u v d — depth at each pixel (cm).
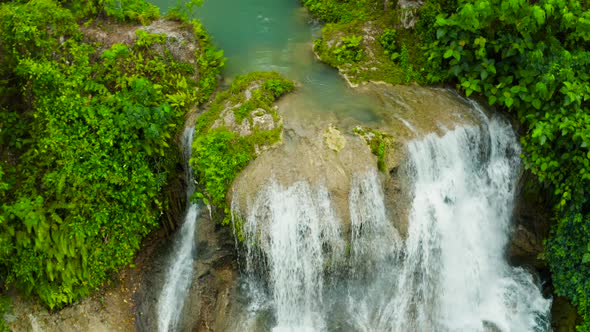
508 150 915
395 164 822
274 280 799
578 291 862
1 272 797
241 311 819
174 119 892
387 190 811
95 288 839
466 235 878
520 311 889
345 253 788
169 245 907
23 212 770
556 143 845
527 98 860
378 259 808
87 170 812
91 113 819
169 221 902
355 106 919
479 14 841
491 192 909
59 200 806
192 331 838
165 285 880
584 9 884
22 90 868
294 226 773
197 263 854
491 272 906
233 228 787
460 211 880
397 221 816
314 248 781
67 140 813
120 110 838
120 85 897
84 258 812
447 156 873
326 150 815
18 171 827
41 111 841
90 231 812
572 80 830
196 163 801
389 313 824
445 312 855
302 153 812
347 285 815
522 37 885
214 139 804
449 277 864
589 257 820
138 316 856
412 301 838
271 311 818
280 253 782
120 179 821
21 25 875
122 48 912
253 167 795
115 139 823
